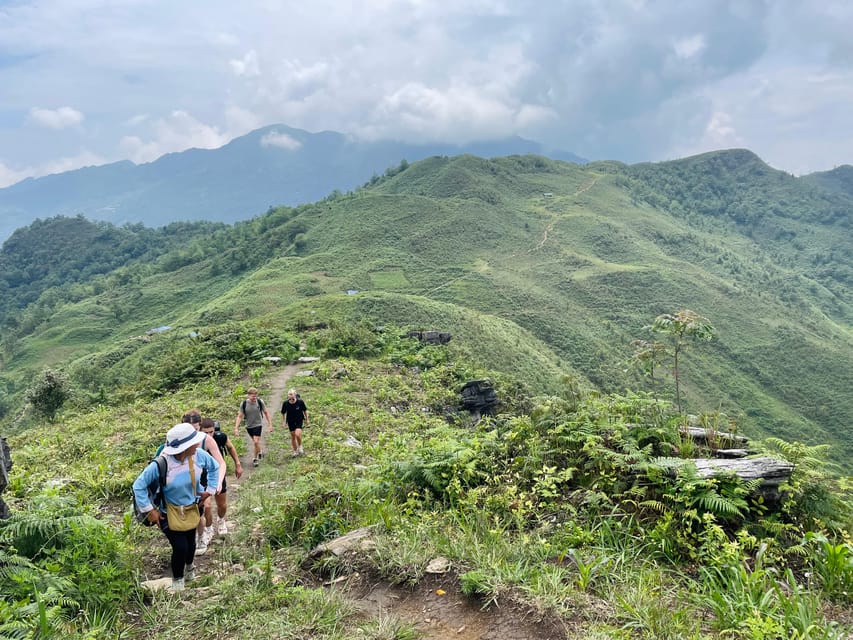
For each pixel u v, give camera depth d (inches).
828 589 180.7
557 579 167.6
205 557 255.3
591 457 259.8
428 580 185.5
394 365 1107.3
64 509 236.1
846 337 5679.1
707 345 4849.9
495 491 257.4
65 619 174.6
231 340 1155.9
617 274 5876.0
